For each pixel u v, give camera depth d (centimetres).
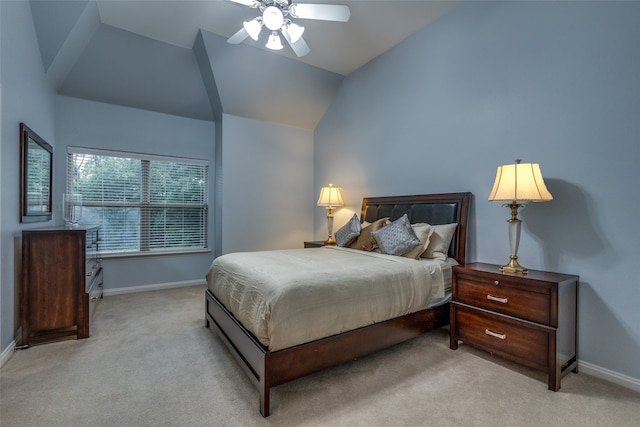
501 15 249
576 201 206
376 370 201
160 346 238
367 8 288
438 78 302
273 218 464
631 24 183
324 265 220
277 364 159
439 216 289
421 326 232
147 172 413
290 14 229
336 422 150
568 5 209
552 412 158
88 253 278
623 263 185
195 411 159
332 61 390
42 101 299
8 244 223
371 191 387
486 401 168
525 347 191
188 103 422
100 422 150
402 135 342
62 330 254
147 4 288
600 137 195
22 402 165
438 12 294
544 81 222
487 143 259
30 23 260
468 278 226
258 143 450
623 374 184
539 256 224
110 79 362
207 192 457
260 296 174
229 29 325
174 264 427
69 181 363
